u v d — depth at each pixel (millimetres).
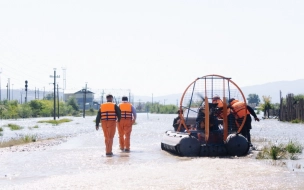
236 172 13633
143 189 11398
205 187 11578
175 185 11836
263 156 17391
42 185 12133
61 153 19891
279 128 44219
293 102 61781
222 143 18859
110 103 18922
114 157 18234
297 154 18344
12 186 12156
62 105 129125
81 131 42500
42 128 50719
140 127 48125
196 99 19719
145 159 17531
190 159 17359
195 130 19484
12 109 102625
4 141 28891
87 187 11727
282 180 12406
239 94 19734
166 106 165625
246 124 20078
